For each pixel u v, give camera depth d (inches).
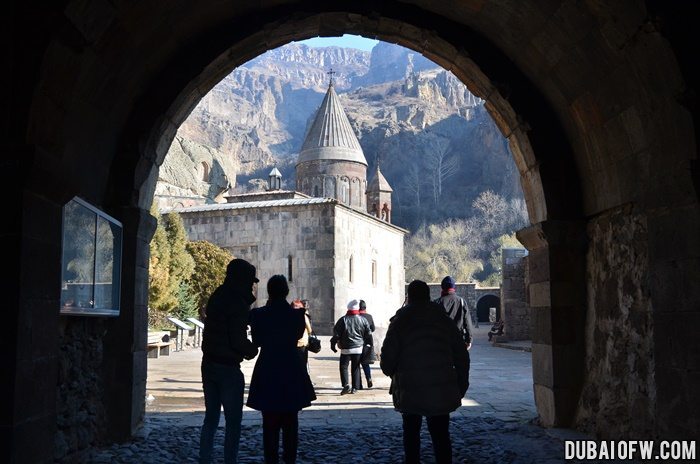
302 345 413.1
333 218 1204.5
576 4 234.8
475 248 3964.1
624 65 229.9
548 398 304.5
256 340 211.9
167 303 964.0
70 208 222.5
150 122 291.1
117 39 232.2
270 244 1235.9
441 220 4596.5
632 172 253.9
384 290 1512.1
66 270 219.9
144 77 283.3
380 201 2497.5
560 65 278.8
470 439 281.7
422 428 310.0
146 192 304.7
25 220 181.9
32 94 182.7
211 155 2965.1
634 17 205.3
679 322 206.1
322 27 321.7
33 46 182.9
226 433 206.4
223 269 1168.2
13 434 173.5
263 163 6412.4
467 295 2226.9
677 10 195.9
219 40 299.9
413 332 197.6
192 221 1289.4
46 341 196.4
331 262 1199.6
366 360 456.8
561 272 302.5
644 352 247.0
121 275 284.0
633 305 256.8
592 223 296.7
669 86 204.2
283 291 219.3
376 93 7504.9
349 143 2568.9
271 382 205.0
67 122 223.0
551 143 308.0
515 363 681.0
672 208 209.3
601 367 283.0
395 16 311.9
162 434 296.0
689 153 198.2
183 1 254.5
